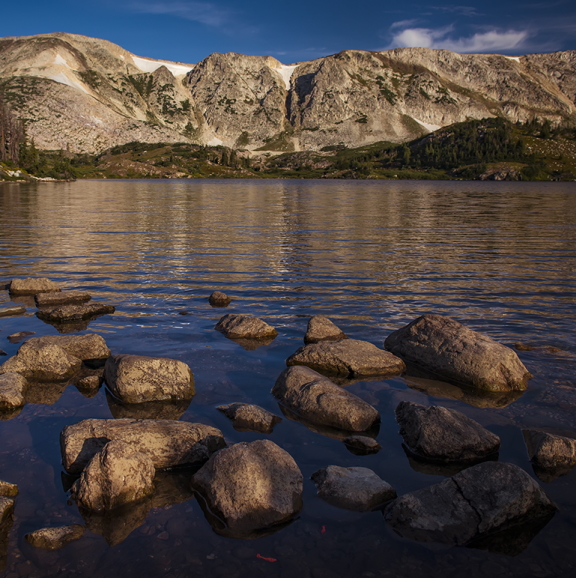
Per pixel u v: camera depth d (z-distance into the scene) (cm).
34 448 618
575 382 830
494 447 620
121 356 811
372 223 3478
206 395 778
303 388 748
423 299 1386
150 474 549
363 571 424
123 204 5262
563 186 13675
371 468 586
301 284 1562
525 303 1349
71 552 444
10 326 1123
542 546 458
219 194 7838
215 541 462
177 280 1612
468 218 3869
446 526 476
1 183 10631
